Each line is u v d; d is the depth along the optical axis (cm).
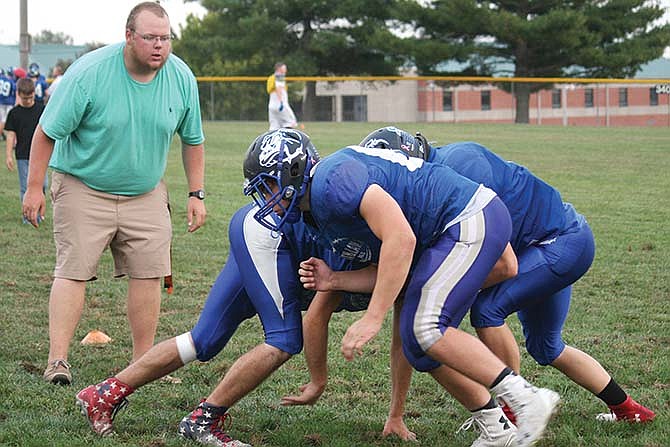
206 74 4675
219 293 497
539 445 502
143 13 591
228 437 495
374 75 4612
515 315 787
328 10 4453
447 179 454
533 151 2250
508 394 440
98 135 604
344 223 439
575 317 781
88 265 619
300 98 4809
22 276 945
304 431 521
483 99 5006
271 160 445
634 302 834
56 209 625
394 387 517
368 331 427
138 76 607
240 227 486
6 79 2356
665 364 650
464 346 443
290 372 633
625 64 3953
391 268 427
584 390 596
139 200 628
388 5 4388
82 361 655
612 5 4012
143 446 488
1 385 590
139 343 639
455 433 524
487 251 448
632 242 1112
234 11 4641
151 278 635
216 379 617
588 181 1675
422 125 3341
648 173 1795
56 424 520
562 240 500
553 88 4069
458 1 3956
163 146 625
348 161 439
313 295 522
